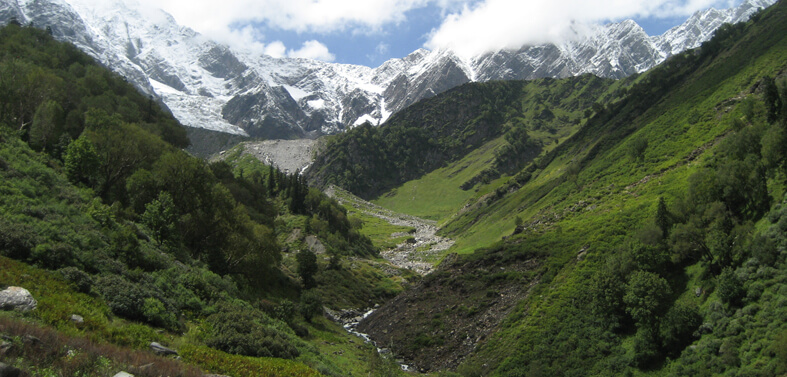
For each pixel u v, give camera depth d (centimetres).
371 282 11306
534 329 6262
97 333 2408
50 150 7694
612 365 5203
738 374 4000
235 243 7012
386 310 8719
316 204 18538
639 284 5312
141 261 4188
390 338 7550
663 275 5925
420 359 6850
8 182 4353
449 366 6494
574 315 6206
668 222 6462
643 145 11044
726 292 4794
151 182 6844
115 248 4050
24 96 8456
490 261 8775
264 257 7475
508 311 7100
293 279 9400
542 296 6950
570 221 9688
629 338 5497
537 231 9638
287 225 14650
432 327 7456
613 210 9194
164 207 5909
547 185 14712
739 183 5984
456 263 9219
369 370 5116
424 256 15900
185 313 3638
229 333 3459
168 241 5750
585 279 6788
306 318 6944
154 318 3086
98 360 1978
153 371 2066
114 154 7225
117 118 8606
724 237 5400
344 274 10912
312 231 14412
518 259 8456
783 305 4234
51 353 1883
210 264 6400
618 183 10569
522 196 15750
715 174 6525
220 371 2681
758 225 5456
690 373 4434
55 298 2583
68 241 3588
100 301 2889
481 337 6788
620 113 17075
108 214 4772
